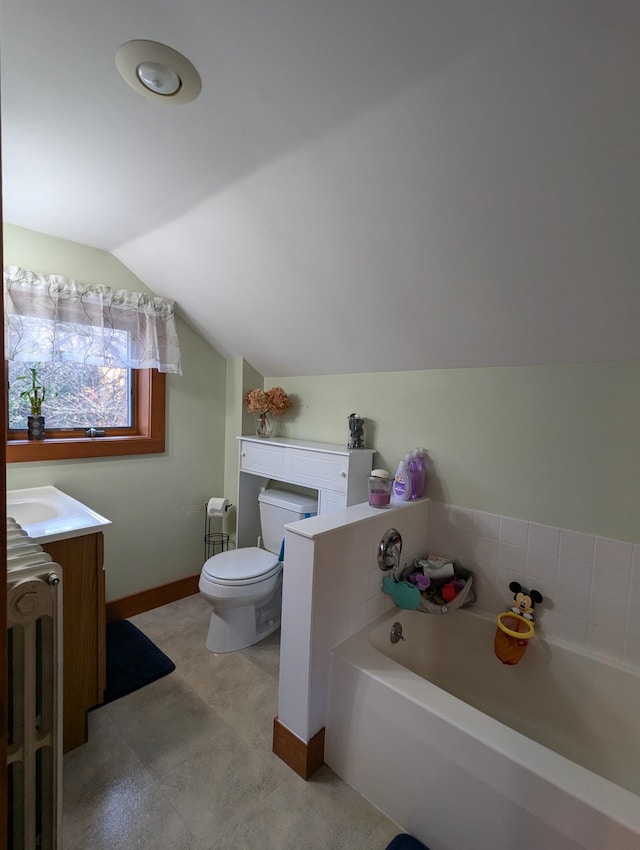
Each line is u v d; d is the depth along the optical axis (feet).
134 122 4.00
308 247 5.41
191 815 4.28
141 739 5.19
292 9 2.80
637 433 4.84
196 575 9.23
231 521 9.48
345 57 3.11
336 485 6.93
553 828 3.29
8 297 6.14
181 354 8.68
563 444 5.36
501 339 5.41
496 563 5.98
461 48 2.92
